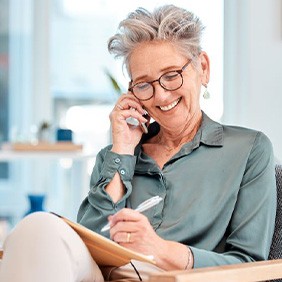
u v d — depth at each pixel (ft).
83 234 4.77
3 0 14.94
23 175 15.14
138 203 6.05
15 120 15.10
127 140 6.14
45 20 14.84
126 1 14.84
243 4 9.08
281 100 8.90
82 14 15.01
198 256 5.24
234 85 9.29
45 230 4.55
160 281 4.24
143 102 5.94
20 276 4.43
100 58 15.08
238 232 5.63
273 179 5.84
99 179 6.07
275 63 8.91
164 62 5.73
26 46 15.03
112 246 4.70
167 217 5.89
